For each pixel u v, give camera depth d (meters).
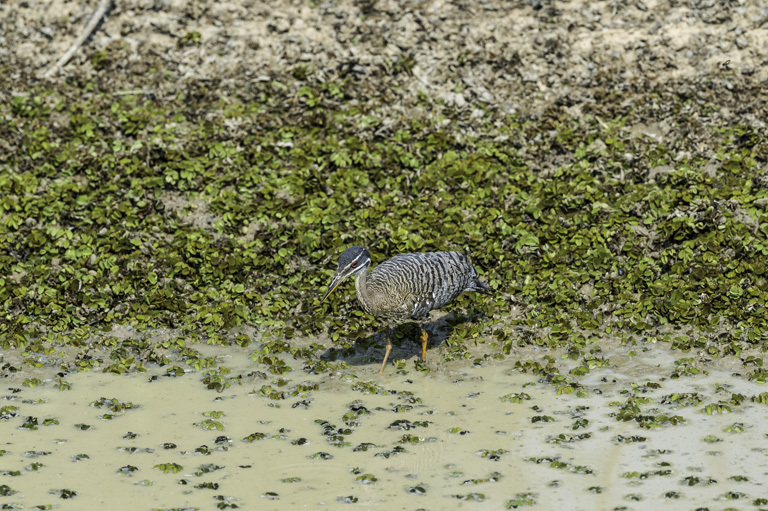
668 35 23.33
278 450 12.40
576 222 17.58
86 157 19.84
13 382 14.24
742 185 18.11
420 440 12.56
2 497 11.34
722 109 20.98
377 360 14.98
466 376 14.34
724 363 14.32
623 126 20.73
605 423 12.89
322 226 17.73
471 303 16.03
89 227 17.89
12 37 24.83
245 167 19.92
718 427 12.66
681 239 16.86
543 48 23.31
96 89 22.91
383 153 19.92
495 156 19.77
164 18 25.06
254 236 17.81
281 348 15.12
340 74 22.92
